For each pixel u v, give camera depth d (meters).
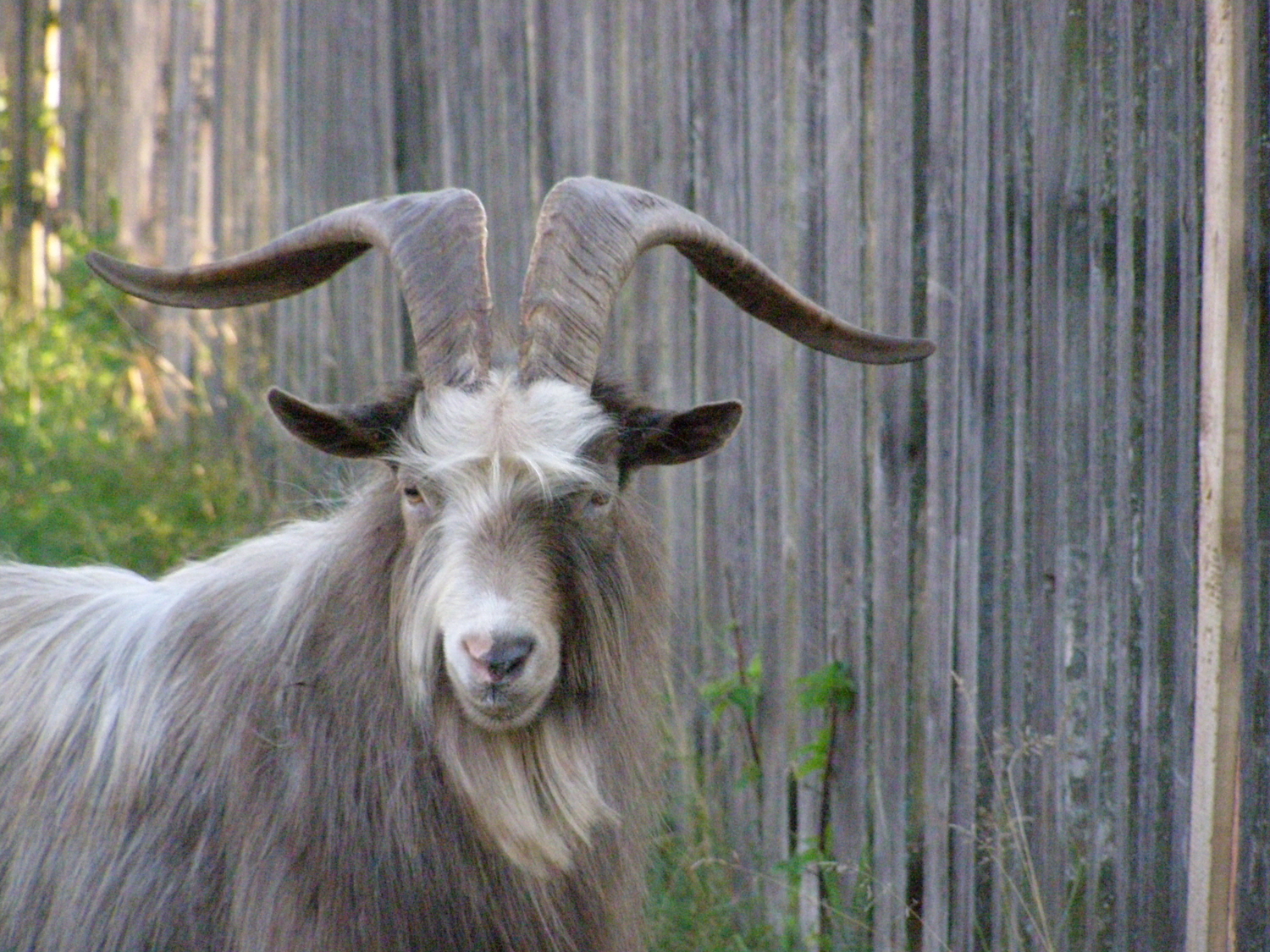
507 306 23.11
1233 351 11.76
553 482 11.25
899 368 15.66
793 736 17.58
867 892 16.47
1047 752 13.99
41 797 12.95
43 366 33.19
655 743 13.15
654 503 19.98
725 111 18.30
